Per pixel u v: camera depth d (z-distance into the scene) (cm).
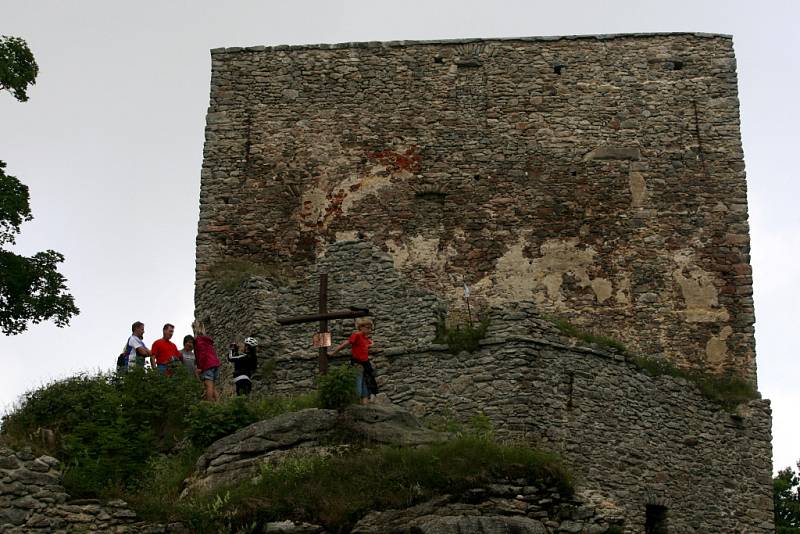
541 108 3400
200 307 3241
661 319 3225
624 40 3450
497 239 3297
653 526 2841
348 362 2811
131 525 2158
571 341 2817
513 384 2722
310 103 3428
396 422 2417
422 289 2953
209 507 2211
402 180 3353
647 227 3297
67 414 2525
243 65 3466
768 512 2984
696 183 3338
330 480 2272
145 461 2473
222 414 2511
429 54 3450
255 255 3325
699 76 3419
